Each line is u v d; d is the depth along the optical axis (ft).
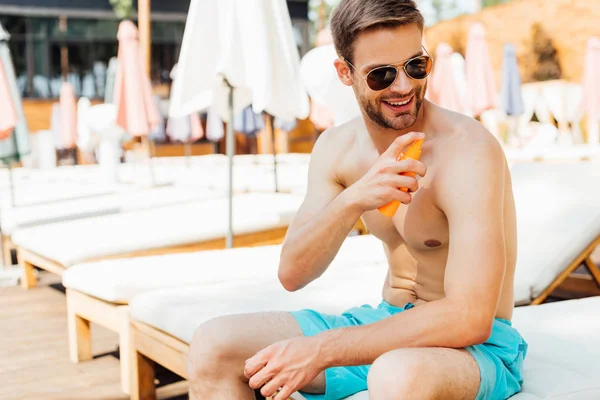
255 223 13.19
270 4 12.03
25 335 11.62
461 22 46.24
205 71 12.34
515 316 7.04
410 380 4.12
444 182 4.63
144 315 8.02
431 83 27.30
